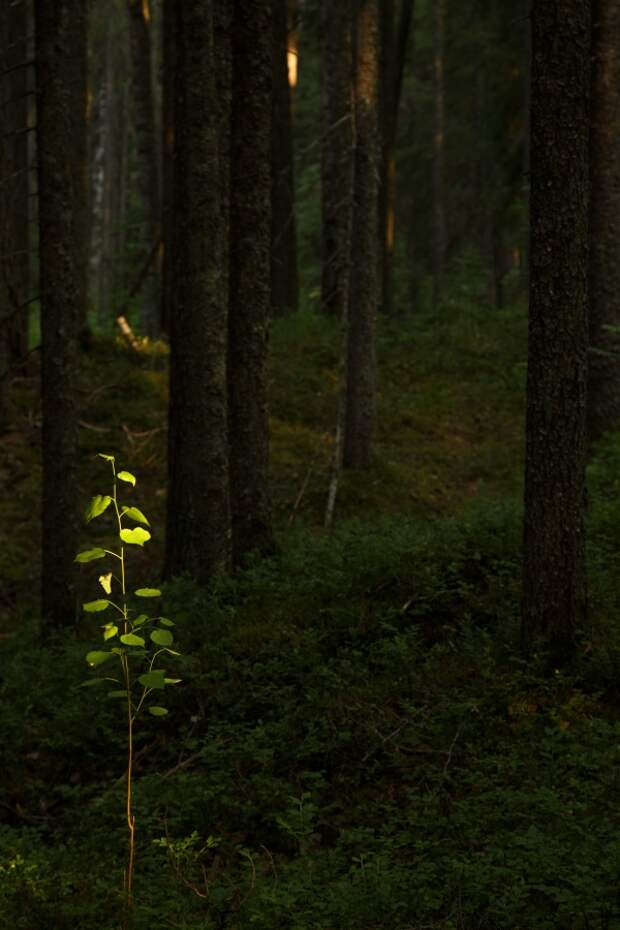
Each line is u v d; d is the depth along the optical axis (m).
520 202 29.48
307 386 19.94
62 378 10.70
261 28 10.93
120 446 16.80
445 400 20.67
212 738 7.84
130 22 24.47
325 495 15.77
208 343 10.58
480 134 36.00
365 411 16.75
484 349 23.33
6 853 6.15
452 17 35.59
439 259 33.31
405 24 25.84
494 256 35.97
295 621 9.45
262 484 11.48
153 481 16.05
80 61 19.45
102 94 41.62
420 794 6.62
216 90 10.87
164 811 6.82
